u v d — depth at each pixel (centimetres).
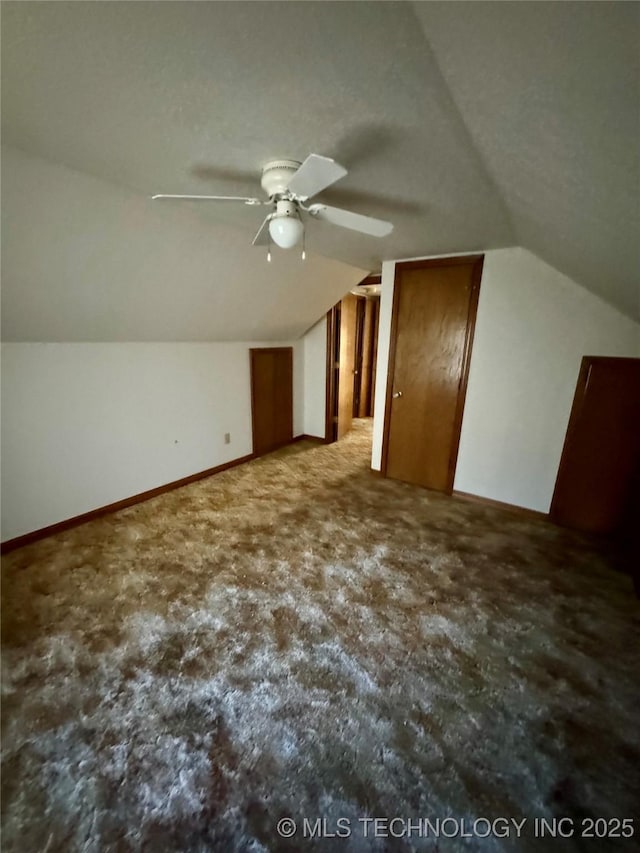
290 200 154
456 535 275
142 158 153
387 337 354
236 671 162
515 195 157
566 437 279
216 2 76
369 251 296
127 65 98
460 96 100
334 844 109
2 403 238
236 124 125
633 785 123
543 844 109
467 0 66
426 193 173
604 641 180
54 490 270
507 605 204
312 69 97
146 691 153
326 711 146
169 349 332
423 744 135
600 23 59
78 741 134
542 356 279
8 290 204
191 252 251
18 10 80
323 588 216
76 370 271
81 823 113
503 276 283
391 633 184
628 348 250
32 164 158
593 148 94
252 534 275
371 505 323
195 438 370
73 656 169
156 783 122
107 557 245
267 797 120
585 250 177
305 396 512
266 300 354
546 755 132
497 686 157
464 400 320
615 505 267
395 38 84
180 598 207
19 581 220
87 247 207
